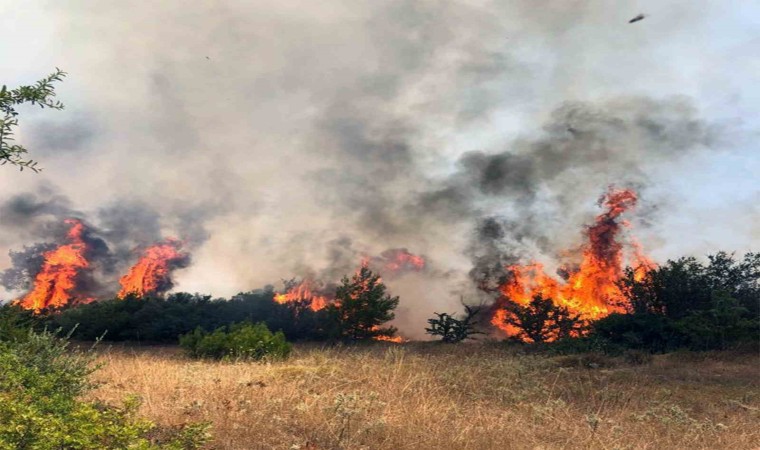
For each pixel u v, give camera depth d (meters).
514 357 15.68
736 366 13.01
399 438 5.58
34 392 4.39
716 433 6.62
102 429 3.60
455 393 8.45
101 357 12.30
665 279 17.97
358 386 8.52
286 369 9.75
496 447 5.55
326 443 5.38
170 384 7.65
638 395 9.29
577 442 5.97
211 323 22.05
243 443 5.03
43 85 5.23
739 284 17.94
